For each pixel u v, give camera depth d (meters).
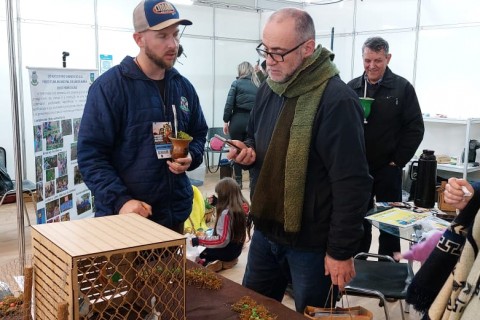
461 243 1.17
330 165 1.44
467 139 4.99
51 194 3.57
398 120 3.10
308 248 1.55
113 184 1.66
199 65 7.24
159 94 1.82
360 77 3.19
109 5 6.23
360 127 1.45
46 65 5.79
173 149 1.74
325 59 1.50
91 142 1.70
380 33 6.17
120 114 1.74
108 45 6.30
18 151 1.64
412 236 2.08
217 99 7.55
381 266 2.46
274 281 1.79
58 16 5.81
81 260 0.90
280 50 1.43
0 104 5.54
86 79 3.91
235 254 3.62
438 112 5.64
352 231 1.43
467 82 5.32
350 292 2.17
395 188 3.21
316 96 1.45
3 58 5.46
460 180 1.29
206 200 4.66
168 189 1.83
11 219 4.72
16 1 5.44
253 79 5.68
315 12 7.03
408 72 5.91
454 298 1.07
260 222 1.59
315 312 1.43
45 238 0.99
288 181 1.48
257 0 6.97
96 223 1.11
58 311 0.88
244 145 1.68
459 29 5.32
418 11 5.71
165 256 1.03
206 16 7.16
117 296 0.99
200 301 1.30
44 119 3.46
